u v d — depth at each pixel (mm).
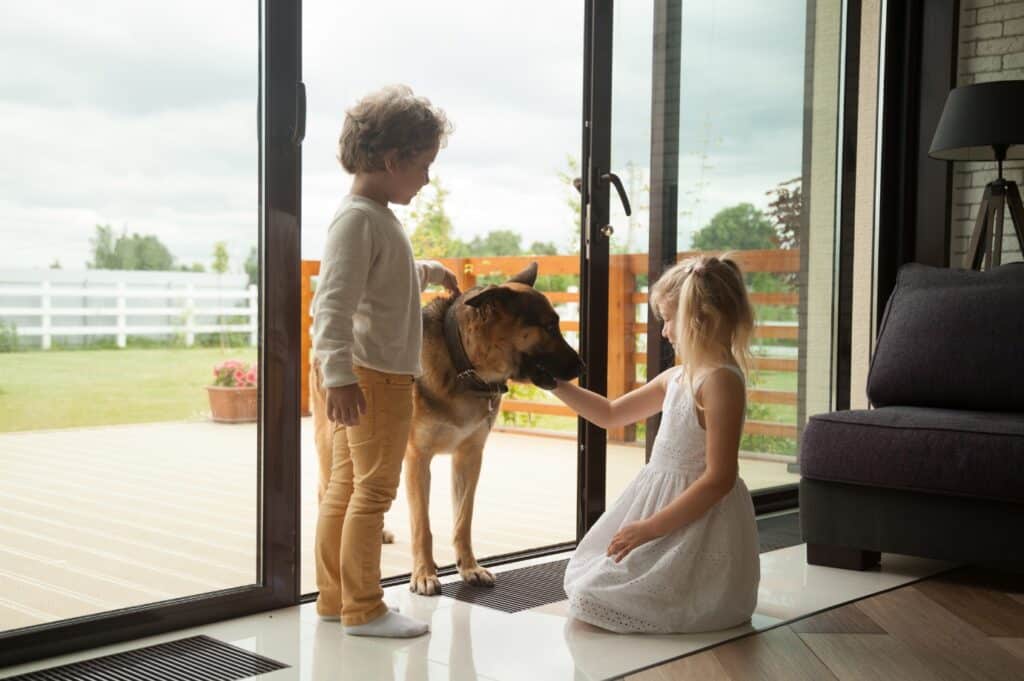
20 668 1814
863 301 4113
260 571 2203
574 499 3939
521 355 2361
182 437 2357
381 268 1955
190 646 1944
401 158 1972
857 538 2633
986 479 2424
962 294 3029
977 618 2209
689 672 1826
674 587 2076
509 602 2301
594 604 2086
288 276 2195
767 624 2146
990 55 4176
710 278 2180
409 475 2391
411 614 2188
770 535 3143
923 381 2967
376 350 1954
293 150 2188
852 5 3840
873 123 4164
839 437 2646
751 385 3539
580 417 2918
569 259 6062
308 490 3945
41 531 2117
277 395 2189
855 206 3959
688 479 2160
